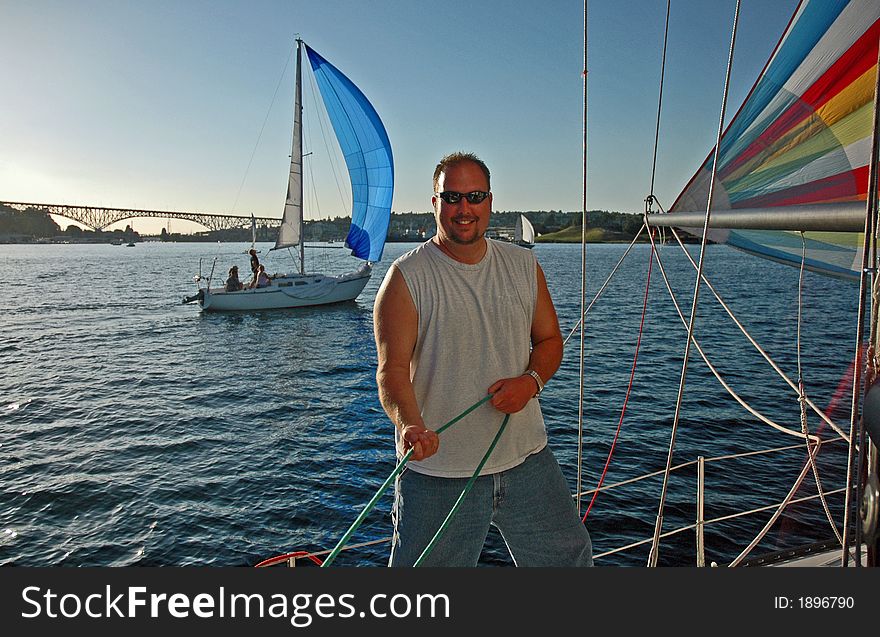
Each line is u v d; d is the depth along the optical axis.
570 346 21.84
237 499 9.53
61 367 20.73
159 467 10.95
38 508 9.23
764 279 53.59
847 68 2.59
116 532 8.48
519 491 2.06
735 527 7.77
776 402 13.77
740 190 3.23
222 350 24.11
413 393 1.90
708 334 23.77
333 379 18.92
